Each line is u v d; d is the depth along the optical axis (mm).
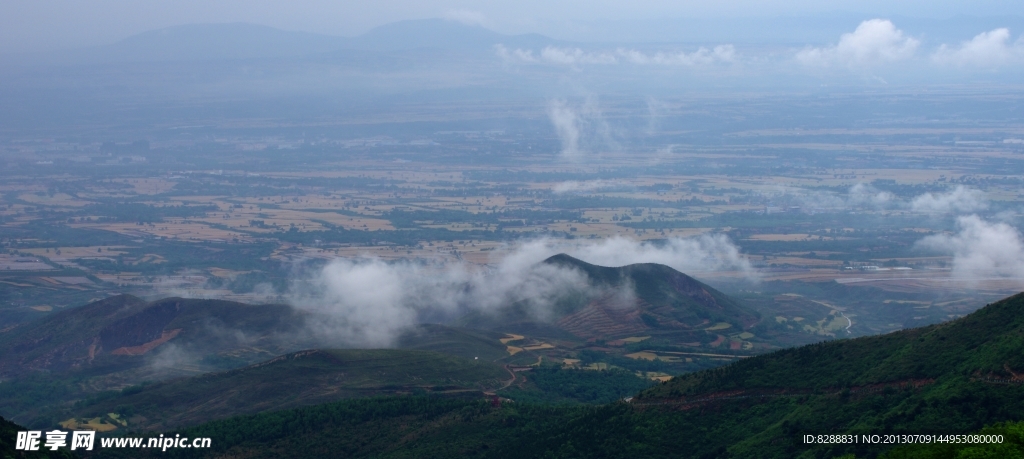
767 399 176000
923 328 178250
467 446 191250
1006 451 132875
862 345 179750
